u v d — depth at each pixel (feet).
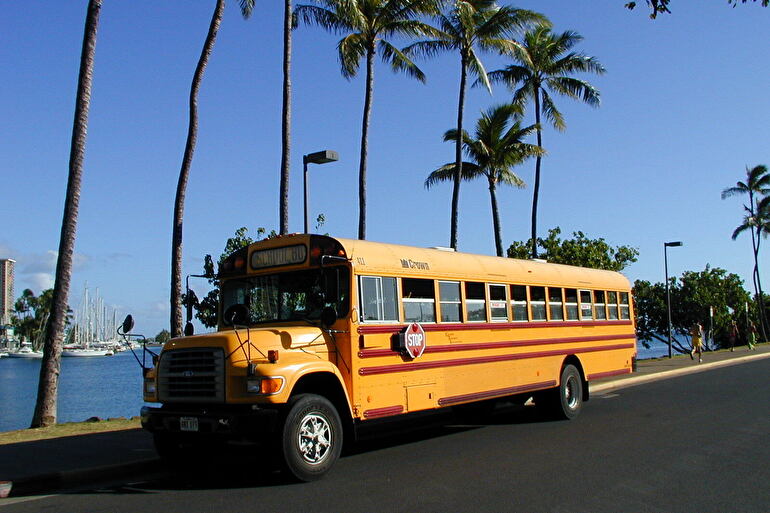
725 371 83.35
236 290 32.01
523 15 81.30
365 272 29.40
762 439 34.12
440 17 82.89
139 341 30.89
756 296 212.43
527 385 39.70
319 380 27.73
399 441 36.52
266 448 25.49
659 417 42.68
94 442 34.58
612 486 24.90
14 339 464.24
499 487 24.95
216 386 25.68
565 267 46.32
